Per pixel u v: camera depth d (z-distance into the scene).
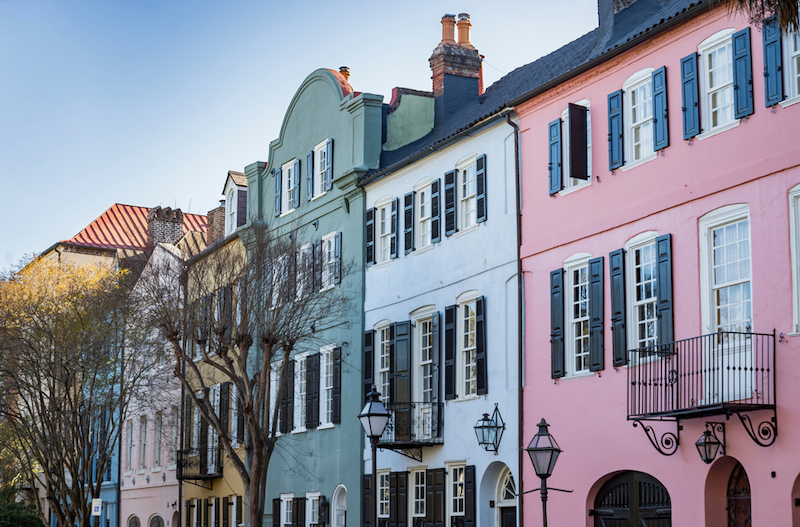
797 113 17.27
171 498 43.16
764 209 17.67
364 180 30.62
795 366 16.77
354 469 29.80
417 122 32.34
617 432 20.50
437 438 26.28
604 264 21.34
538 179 23.73
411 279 28.34
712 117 19.17
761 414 17.27
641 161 20.64
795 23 14.36
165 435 41.38
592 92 22.20
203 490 40.12
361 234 30.91
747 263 18.09
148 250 36.41
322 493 31.66
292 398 34.03
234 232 37.03
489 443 23.94
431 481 26.48
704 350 18.61
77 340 36.66
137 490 46.78
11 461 42.53
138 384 38.47
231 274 27.89
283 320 28.06
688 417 18.42
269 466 35.25
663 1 23.19
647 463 19.66
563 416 22.09
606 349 21.06
